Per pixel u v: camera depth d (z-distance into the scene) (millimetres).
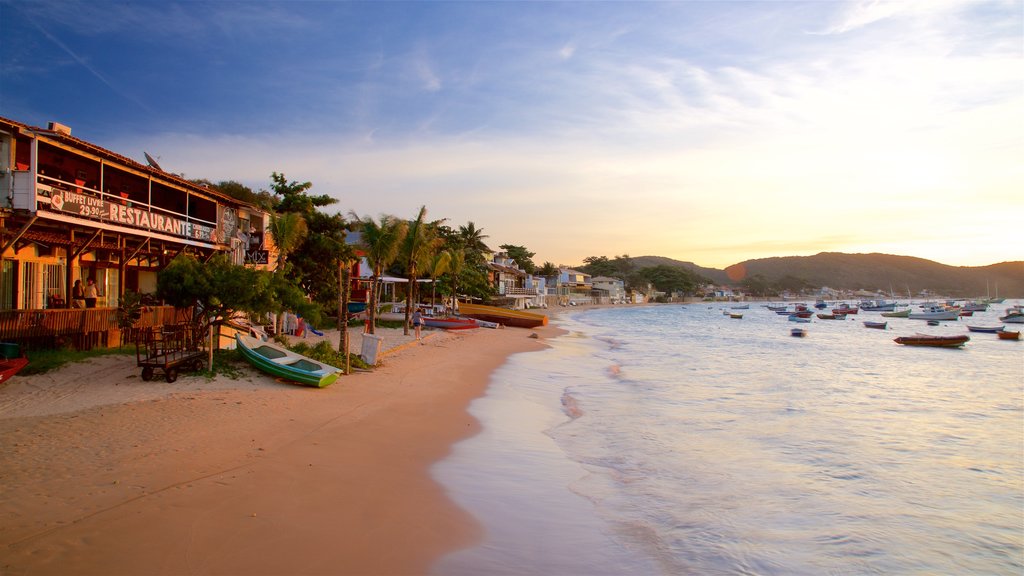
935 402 20656
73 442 10461
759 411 18328
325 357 19609
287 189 35688
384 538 7934
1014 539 9125
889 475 12211
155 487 8766
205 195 24641
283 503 8641
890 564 8234
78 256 19016
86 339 17453
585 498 10258
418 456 11820
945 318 88438
